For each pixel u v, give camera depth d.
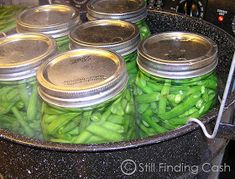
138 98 0.34
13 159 0.29
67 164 0.27
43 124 0.31
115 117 0.30
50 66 0.32
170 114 0.32
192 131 0.28
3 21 0.46
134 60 0.36
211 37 0.42
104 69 0.31
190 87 0.32
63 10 0.43
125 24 0.39
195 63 0.31
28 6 0.48
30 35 0.37
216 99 0.34
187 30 0.44
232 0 0.41
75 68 0.32
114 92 0.29
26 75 0.32
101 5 0.44
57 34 0.38
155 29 0.47
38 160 0.28
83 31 0.39
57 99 0.28
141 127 0.34
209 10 0.43
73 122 0.30
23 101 0.33
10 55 0.34
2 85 0.33
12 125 0.34
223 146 0.35
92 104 0.29
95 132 0.29
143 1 0.43
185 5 0.45
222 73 0.40
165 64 0.31
